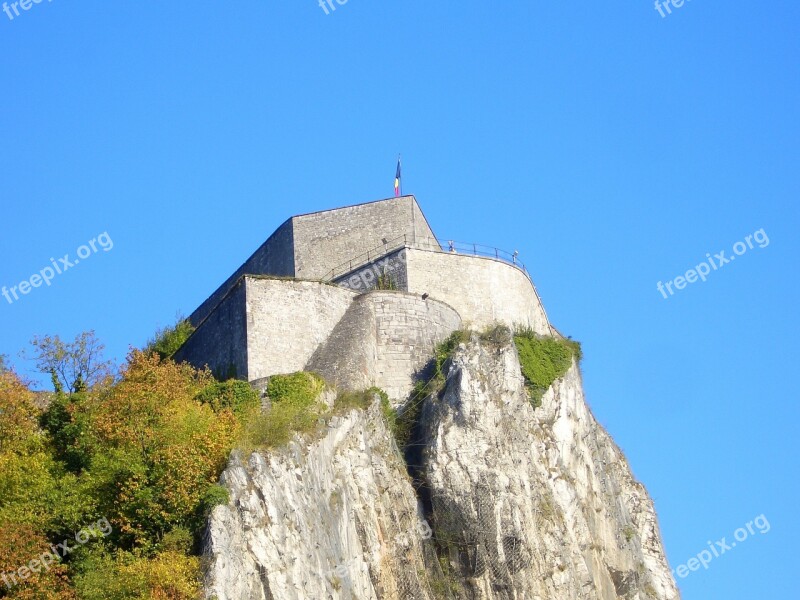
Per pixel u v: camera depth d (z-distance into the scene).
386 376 90.25
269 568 72.69
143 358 84.38
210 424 78.88
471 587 83.31
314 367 88.81
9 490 77.31
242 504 73.50
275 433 77.81
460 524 84.00
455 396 86.75
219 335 91.19
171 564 70.88
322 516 77.12
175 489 75.00
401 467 84.44
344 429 81.62
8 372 85.38
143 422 79.50
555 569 85.94
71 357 87.44
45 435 82.38
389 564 80.31
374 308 91.62
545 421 92.25
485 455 85.38
